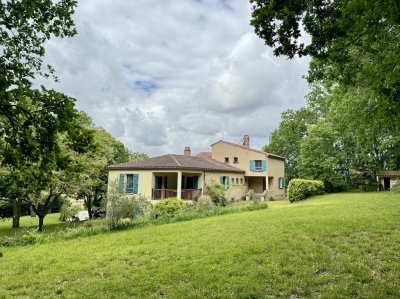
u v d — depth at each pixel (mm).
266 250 6152
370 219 8117
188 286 4719
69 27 3799
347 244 6148
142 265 5969
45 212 17625
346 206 11703
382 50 5688
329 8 4316
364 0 3059
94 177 20438
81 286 5094
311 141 27328
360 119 14227
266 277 4793
